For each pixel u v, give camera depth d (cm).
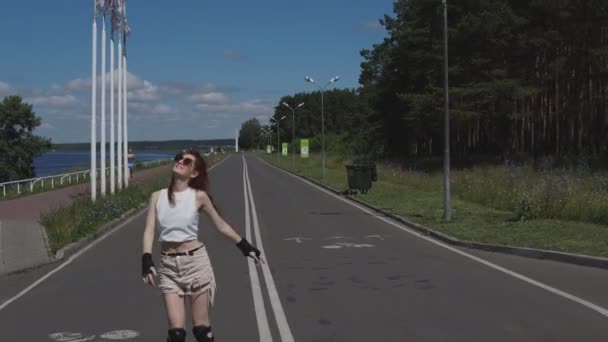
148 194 3061
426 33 5328
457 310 857
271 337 734
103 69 2661
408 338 723
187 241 536
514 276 1116
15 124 7475
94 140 2469
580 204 1786
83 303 928
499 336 727
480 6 4984
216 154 12562
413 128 6519
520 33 4850
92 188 2425
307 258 1348
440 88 4941
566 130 5094
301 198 3138
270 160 10044
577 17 4522
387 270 1192
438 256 1373
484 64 4947
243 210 2517
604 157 4203
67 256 1416
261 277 1121
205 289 539
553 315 821
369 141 8612
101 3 2627
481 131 6250
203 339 541
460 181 3150
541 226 1675
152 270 524
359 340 717
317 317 827
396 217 2162
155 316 842
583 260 1228
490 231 1666
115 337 741
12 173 7356
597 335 725
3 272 1184
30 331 771
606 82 4606
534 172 3581
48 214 1958
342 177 4781
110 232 1852
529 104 5072
